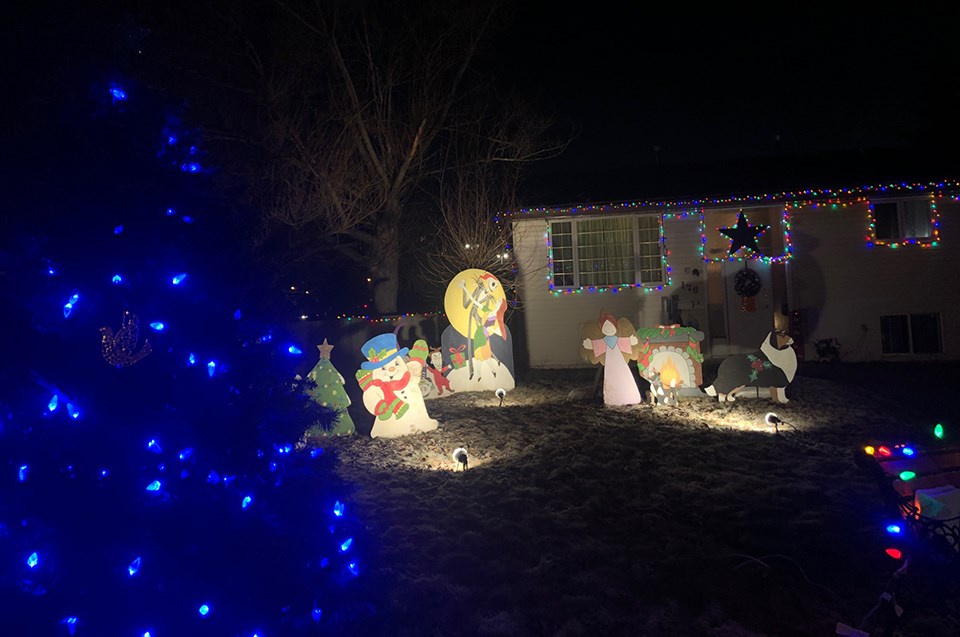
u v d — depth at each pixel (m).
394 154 18.80
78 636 2.95
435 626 4.23
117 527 3.04
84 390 3.09
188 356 3.38
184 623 3.21
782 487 6.91
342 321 15.47
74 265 3.15
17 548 2.84
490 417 11.68
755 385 11.95
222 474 3.46
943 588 3.52
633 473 7.69
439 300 22.81
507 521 6.10
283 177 15.52
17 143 3.09
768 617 4.26
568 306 18.64
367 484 7.64
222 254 3.52
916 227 17.66
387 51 18.09
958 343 17.39
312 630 3.77
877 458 3.99
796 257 17.92
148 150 3.39
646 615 4.29
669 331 12.42
